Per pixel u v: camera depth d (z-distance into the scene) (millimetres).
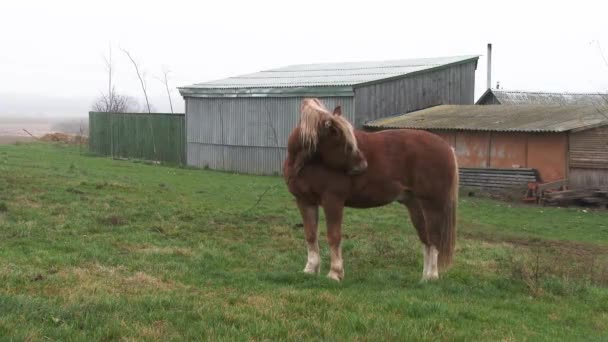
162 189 20344
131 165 32844
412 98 33312
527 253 13531
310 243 9453
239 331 6324
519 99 43438
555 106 29781
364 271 10250
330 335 6383
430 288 9078
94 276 8430
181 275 8906
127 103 68125
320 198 9188
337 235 9156
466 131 27672
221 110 35219
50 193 16109
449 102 35438
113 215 13531
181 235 12445
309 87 31391
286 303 7512
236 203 18500
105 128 41812
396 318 7203
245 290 8180
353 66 39219
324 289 8539
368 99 31031
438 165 9430
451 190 9578
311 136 8711
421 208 9664
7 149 36750
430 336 6609
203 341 6012
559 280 10109
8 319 6109
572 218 20562
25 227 11602
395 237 13922
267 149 33312
